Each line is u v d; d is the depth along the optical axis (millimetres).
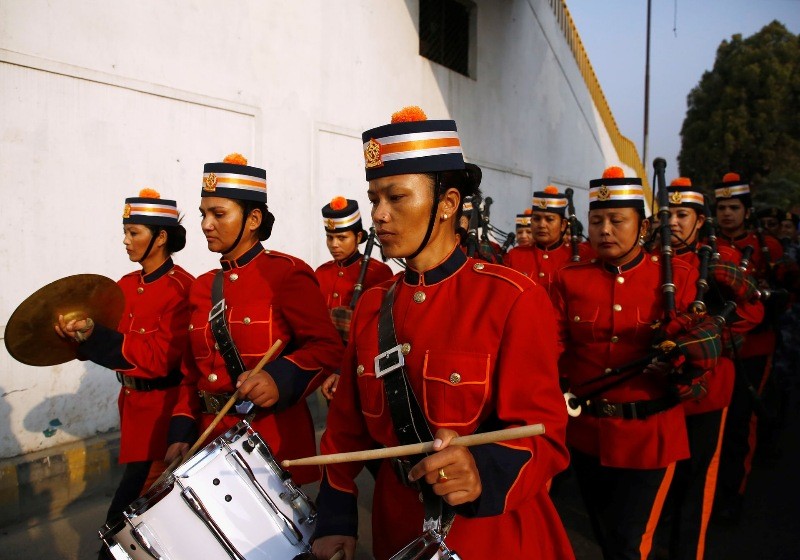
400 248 1687
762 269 5594
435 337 1677
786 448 5973
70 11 4691
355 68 7000
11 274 4445
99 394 4953
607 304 3033
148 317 3332
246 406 2568
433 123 1649
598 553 3934
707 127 24609
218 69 5645
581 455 3033
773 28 24391
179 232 3561
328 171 6672
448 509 1629
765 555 3887
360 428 1927
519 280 1686
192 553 2059
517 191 10188
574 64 12180
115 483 4746
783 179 22391
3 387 4441
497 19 9562
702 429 3461
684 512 3432
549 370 1637
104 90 4895
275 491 2207
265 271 2809
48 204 4613
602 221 3016
